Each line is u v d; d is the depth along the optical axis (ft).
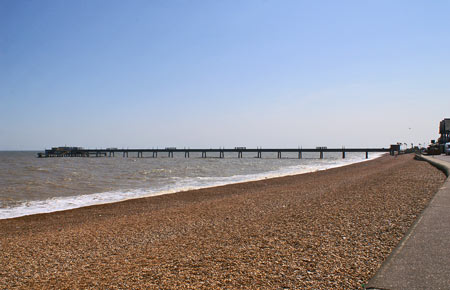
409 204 33.42
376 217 28.14
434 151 188.24
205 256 20.83
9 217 48.21
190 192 72.23
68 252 26.27
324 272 15.83
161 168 187.32
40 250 27.50
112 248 26.63
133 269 19.56
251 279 15.84
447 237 17.56
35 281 19.30
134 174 137.18
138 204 57.41
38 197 69.36
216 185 87.40
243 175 127.65
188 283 16.10
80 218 46.26
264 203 48.16
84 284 17.76
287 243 22.09
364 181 69.00
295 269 16.67
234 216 38.09
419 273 12.73
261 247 21.66
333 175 105.29
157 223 37.60
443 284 11.68
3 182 102.53
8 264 23.45
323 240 21.94
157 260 21.11
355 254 18.22
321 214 32.32
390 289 11.48
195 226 33.45
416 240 17.11
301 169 162.40
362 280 14.37
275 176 114.52
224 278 16.34
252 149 415.85
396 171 90.33
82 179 113.19
